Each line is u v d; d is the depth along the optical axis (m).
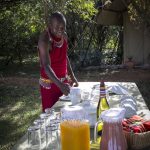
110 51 15.36
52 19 3.38
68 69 3.95
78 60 13.02
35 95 8.10
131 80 10.28
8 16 12.15
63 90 3.30
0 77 10.99
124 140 1.97
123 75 11.16
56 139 2.22
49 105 3.64
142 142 2.08
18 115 6.51
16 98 7.85
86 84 4.04
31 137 2.26
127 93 3.47
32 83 9.77
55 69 3.66
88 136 1.95
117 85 3.63
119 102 3.12
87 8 8.71
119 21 12.90
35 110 6.80
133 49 12.66
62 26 3.37
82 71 12.18
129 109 2.66
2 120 6.24
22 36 13.12
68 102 3.22
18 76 11.15
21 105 7.23
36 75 11.30
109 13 12.37
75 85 3.92
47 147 2.17
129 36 12.65
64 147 1.93
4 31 12.89
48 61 3.43
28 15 9.60
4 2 10.10
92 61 13.14
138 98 3.36
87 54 13.28
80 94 3.15
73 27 13.24
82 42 13.48
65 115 2.27
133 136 2.07
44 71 3.58
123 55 13.14
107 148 1.93
